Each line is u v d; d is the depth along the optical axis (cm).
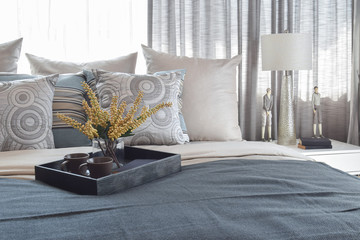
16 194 112
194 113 226
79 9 276
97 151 134
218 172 137
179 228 85
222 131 227
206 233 82
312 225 88
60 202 104
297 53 254
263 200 105
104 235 82
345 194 112
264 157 166
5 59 230
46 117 189
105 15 280
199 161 161
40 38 272
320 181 126
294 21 307
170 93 207
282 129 276
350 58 316
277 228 86
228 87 239
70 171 132
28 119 182
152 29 282
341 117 321
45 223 89
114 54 285
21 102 183
